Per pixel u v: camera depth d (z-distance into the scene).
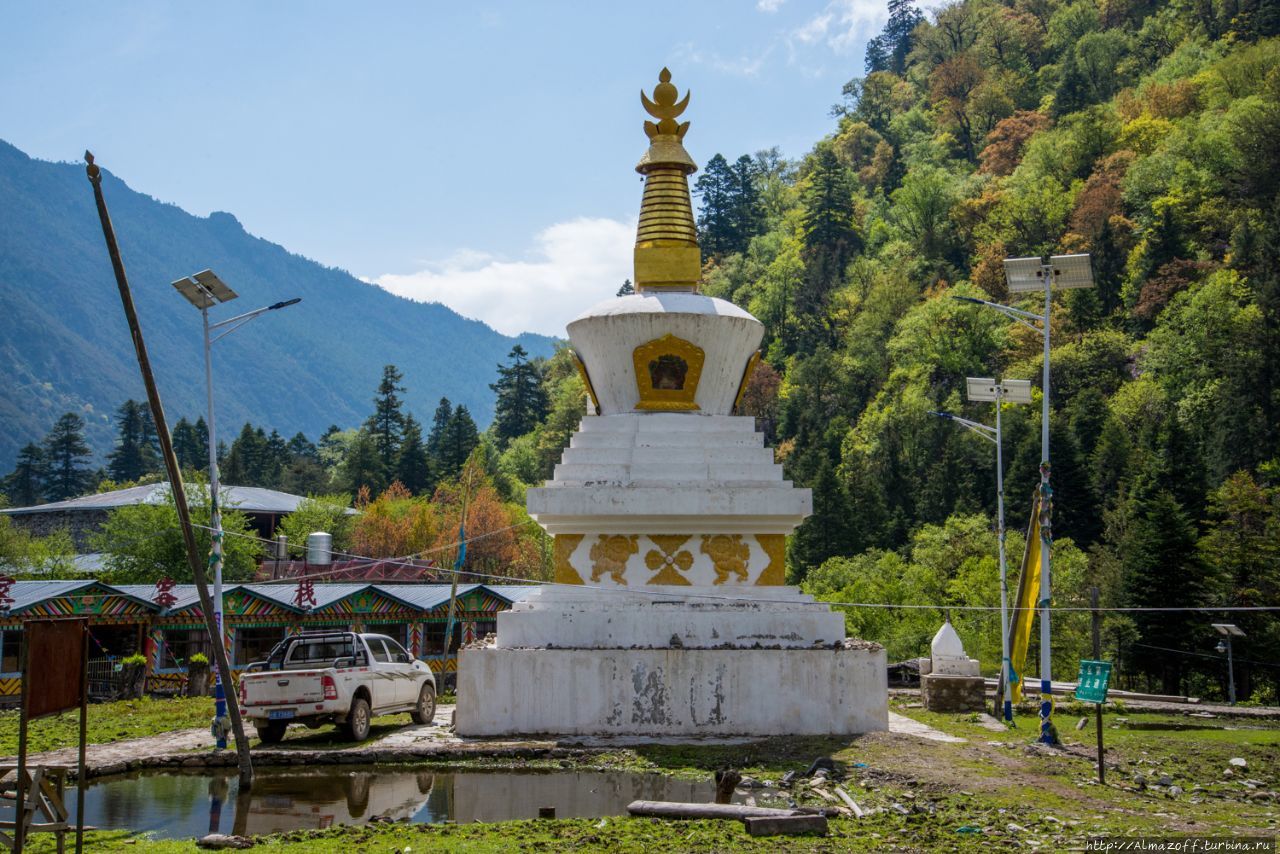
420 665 26.72
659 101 27.23
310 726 24.47
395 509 81.62
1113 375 97.06
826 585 69.06
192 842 14.44
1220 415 75.62
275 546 73.31
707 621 23.64
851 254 147.12
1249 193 106.44
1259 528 59.91
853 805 16.11
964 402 97.81
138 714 29.45
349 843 14.16
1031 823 15.03
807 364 121.00
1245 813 15.96
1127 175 120.50
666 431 25.03
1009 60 187.50
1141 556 50.94
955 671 28.80
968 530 68.25
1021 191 136.12
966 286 110.81
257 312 23.48
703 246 171.62
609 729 22.98
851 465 98.56
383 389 137.75
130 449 137.75
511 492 114.81
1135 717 29.00
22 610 35.81
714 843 13.96
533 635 23.72
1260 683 50.97
